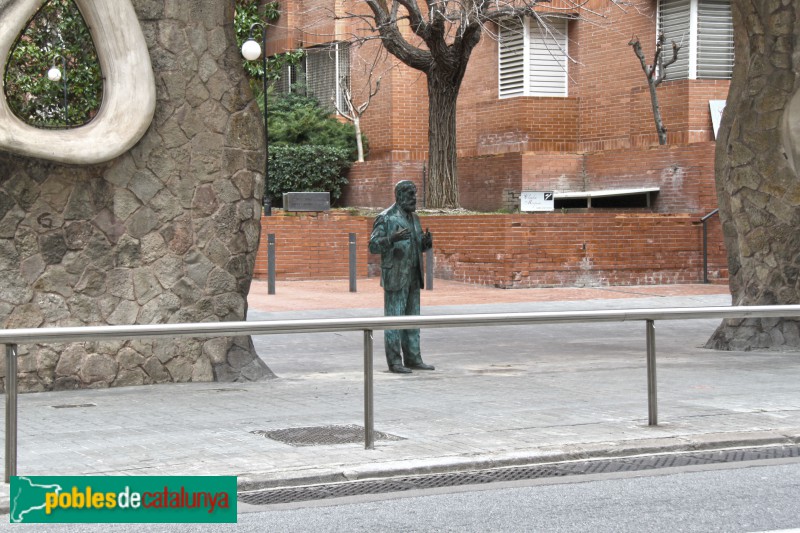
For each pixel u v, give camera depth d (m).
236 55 11.10
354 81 30.00
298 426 7.54
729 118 14.15
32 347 10.02
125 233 10.56
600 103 27.75
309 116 29.14
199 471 6.94
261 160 11.21
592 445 7.73
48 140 10.05
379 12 24.33
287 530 5.88
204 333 6.71
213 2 10.95
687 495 6.62
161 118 10.70
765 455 7.77
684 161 24.42
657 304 19.12
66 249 10.31
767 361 8.70
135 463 7.01
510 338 8.98
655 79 26.05
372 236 11.28
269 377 10.76
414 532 5.83
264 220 22.95
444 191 24.86
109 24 10.27
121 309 10.53
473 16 22.89
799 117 13.48
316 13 30.53
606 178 26.53
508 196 26.97
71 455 6.80
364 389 7.63
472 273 22.59
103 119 10.31
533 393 8.05
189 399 7.25
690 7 25.86
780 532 5.84
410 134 28.94
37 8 10.05
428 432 7.79
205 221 10.91
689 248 23.27
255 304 18.66
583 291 21.44
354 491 6.75
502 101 28.34
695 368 8.52
